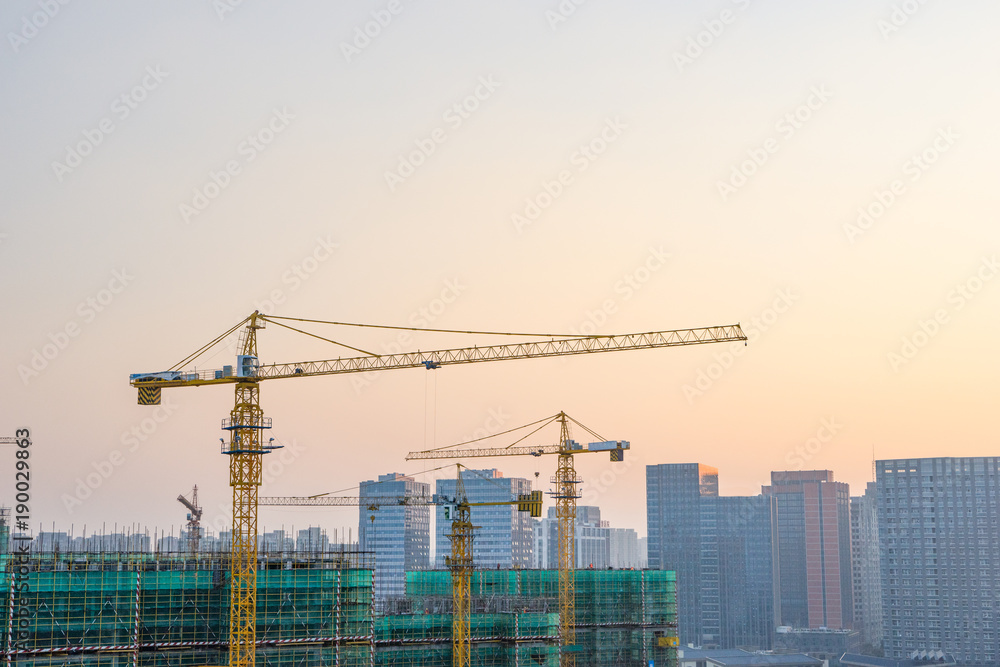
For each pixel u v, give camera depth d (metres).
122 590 185.75
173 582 191.00
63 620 180.62
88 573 183.75
